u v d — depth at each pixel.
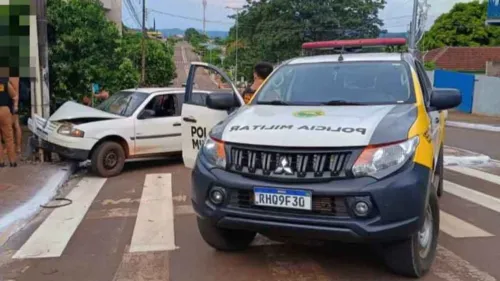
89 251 5.05
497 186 8.20
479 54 38.41
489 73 31.17
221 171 4.07
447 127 20.78
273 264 4.62
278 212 3.84
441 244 5.19
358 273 4.39
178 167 10.22
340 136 3.78
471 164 10.50
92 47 14.11
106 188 8.16
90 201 7.21
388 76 4.99
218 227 4.34
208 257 4.82
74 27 14.02
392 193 3.62
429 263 4.32
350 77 5.06
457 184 8.34
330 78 5.10
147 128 9.74
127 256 4.89
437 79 29.41
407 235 3.73
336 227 3.67
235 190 3.96
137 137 9.59
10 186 7.64
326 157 3.72
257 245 5.11
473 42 44.06
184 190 7.96
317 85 5.04
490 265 4.60
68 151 8.94
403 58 5.29
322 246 5.06
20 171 8.76
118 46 15.33
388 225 3.64
